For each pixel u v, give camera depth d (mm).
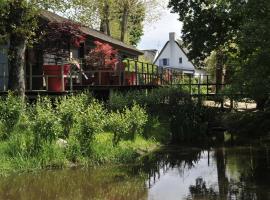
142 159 16578
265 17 17875
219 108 28969
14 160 13961
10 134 15266
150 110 22719
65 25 22984
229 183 12820
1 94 21438
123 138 17891
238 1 19172
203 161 16406
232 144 20766
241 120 25547
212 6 29453
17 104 15875
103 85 23609
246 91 20719
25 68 23812
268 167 15148
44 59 24438
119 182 12969
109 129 17453
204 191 11891
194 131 22594
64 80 22453
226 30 29469
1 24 19188
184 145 20219
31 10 19391
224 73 40625
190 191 11945
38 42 22750
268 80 18562
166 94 24000
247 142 21438
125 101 21344
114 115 17391
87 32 27844
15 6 19047
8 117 15500
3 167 13586
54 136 14922
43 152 14438
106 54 25266
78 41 23672
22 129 15734
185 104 24344
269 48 17500
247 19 19172
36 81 23891
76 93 21922
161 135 20781
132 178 13477
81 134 15469
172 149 19047
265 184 12609
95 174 13836
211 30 30016
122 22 46812
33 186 12289
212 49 30266
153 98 22922
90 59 25203
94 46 30219
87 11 24719
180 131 21969
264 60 18172
